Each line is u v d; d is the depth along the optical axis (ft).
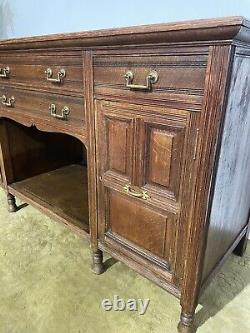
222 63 1.86
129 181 2.83
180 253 2.67
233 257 4.08
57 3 5.06
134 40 2.19
